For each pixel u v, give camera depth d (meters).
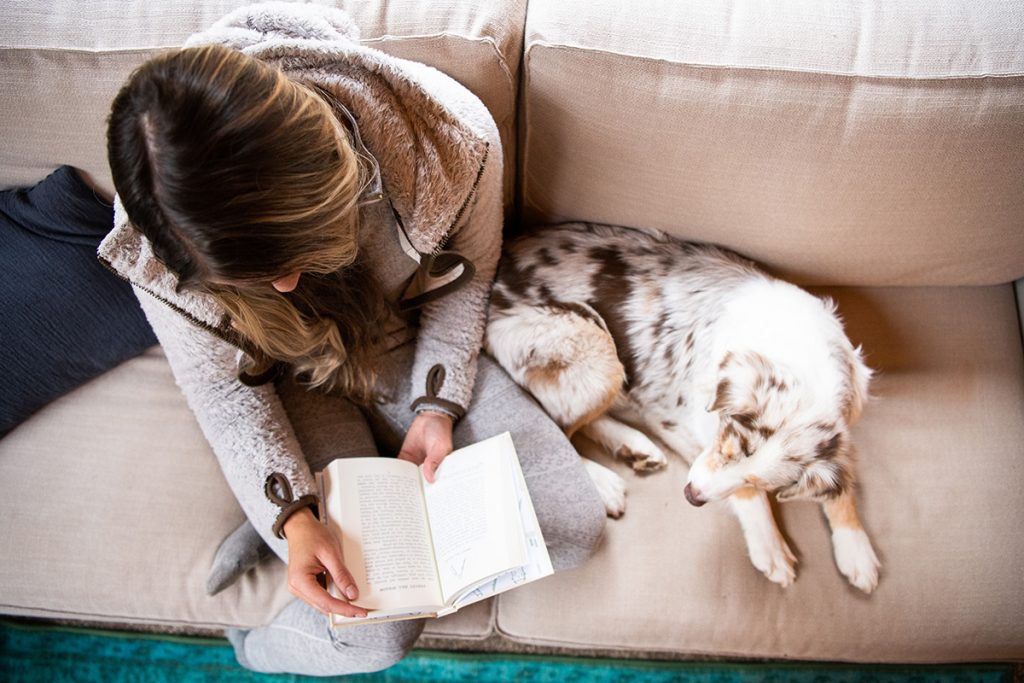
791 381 1.04
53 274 1.09
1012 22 0.92
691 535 1.12
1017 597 1.07
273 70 0.61
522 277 1.15
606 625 1.10
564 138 1.02
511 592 1.13
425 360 1.07
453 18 0.93
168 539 1.13
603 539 1.12
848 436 1.07
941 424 1.16
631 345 1.14
